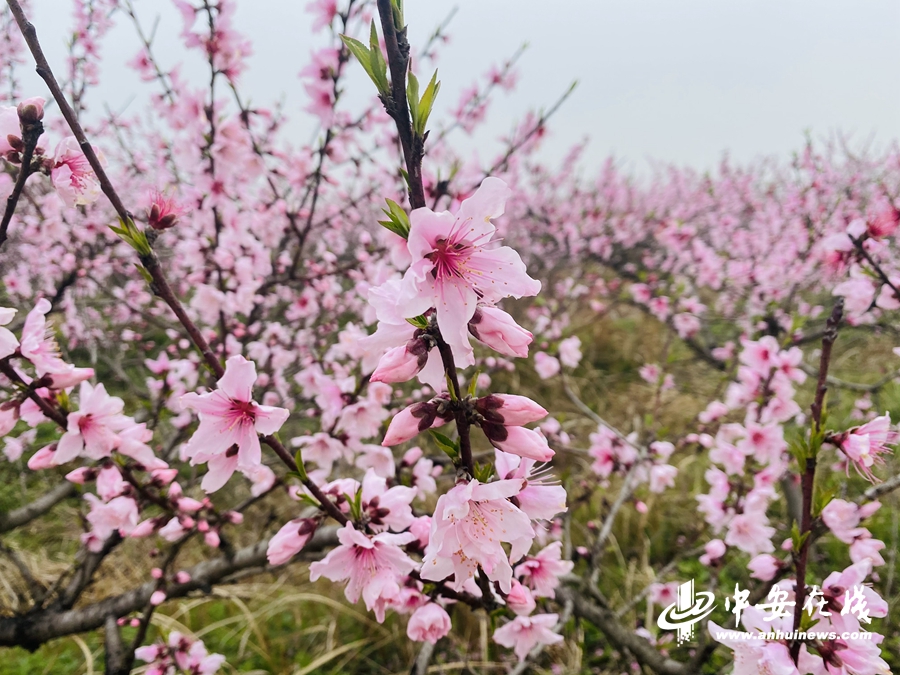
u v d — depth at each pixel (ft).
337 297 18.78
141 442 6.28
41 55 4.32
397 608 6.50
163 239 18.61
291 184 13.89
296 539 5.24
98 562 9.62
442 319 3.53
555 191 35.37
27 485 17.99
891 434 5.69
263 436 4.94
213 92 10.32
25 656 12.55
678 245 24.09
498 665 11.83
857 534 7.18
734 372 15.65
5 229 5.02
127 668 8.38
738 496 9.88
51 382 5.60
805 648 5.14
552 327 19.75
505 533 3.79
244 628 13.52
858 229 8.00
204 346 4.96
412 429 3.86
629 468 12.78
